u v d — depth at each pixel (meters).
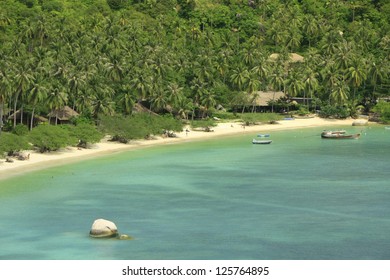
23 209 143.88
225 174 187.88
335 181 179.38
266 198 157.75
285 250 117.44
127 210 144.75
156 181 176.25
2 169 183.88
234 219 137.88
